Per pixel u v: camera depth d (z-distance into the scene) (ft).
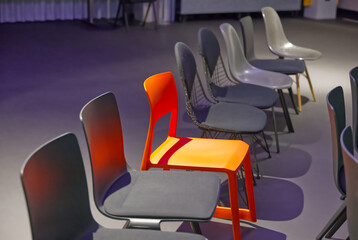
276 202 10.87
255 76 14.60
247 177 9.74
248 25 16.81
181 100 17.34
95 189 7.45
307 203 10.89
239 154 9.13
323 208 10.72
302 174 12.23
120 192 7.76
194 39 27.99
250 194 9.83
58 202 6.22
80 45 24.97
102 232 6.73
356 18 38.93
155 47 25.41
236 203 8.70
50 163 6.10
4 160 12.23
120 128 8.31
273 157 13.07
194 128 14.88
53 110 15.76
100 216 10.18
